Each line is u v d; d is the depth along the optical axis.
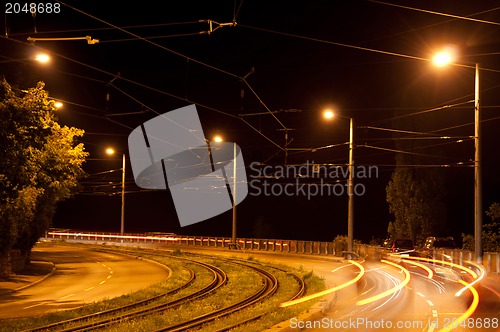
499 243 44.41
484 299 22.14
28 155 22.75
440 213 54.56
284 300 22.30
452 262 40.25
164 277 36.19
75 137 37.06
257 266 40.94
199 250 64.25
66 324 17.64
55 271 40.16
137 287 30.67
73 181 40.94
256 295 25.12
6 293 28.06
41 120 22.86
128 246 70.00
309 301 20.47
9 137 21.78
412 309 19.44
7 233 32.38
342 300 22.31
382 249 47.62
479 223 32.72
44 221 41.03
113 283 32.84
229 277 33.78
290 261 48.75
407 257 45.09
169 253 56.97
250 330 14.88
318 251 55.31
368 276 33.97
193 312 20.05
